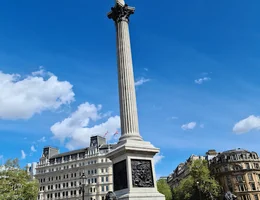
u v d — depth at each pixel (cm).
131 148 2308
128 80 2702
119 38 2919
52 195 11219
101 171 10588
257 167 9531
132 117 2562
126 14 3042
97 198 10169
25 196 6306
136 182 2242
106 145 11206
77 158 11512
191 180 8388
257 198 9025
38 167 12244
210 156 11469
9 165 6191
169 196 10088
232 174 9400
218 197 8500
